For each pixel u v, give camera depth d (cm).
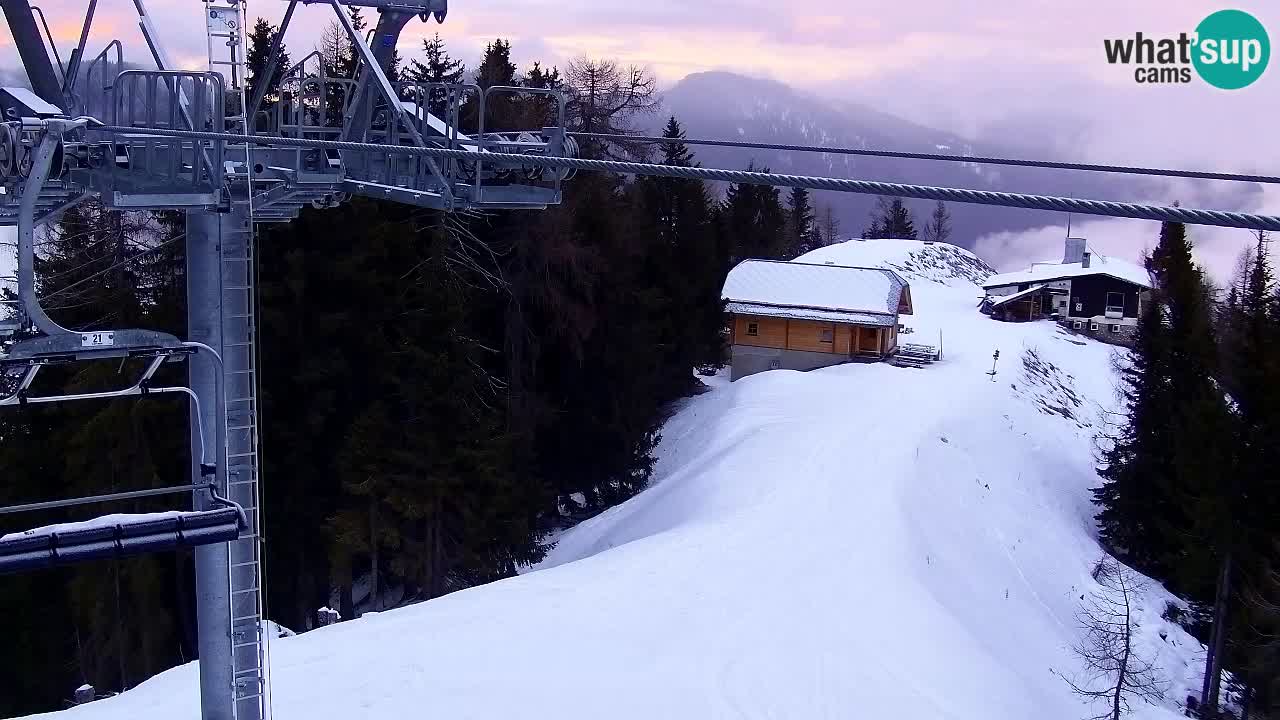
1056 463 4969
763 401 5091
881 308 6059
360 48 1419
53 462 3250
